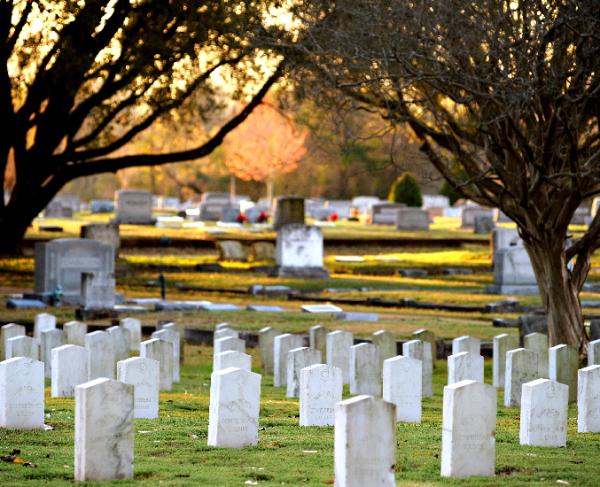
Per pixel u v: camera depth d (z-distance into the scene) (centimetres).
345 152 3881
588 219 10431
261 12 4434
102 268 5391
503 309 5169
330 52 3484
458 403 1697
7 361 2084
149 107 6781
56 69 5928
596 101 3344
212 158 17025
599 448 2000
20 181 6869
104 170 6950
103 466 1636
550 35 3175
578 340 3469
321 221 12100
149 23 5866
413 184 13112
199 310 5022
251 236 9425
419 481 1659
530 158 3194
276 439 2012
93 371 2819
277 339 3053
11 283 6247
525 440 2022
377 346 2858
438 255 8388
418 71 3256
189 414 2416
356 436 1486
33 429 2081
